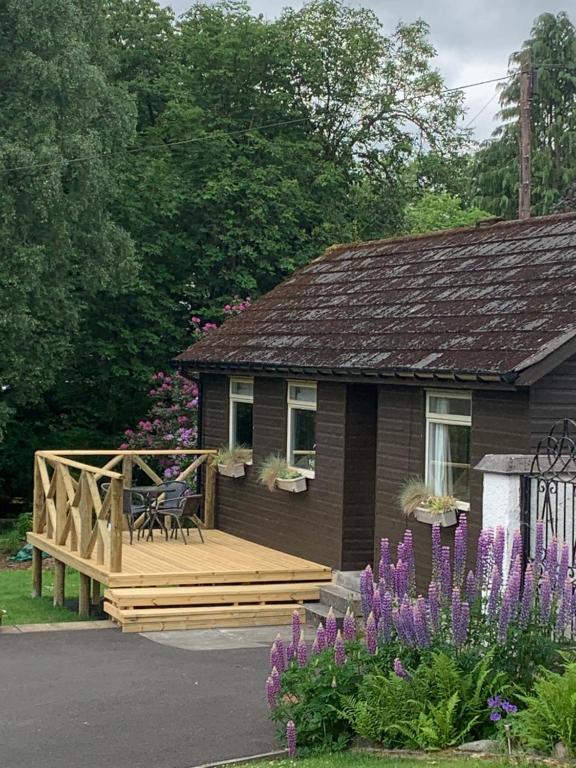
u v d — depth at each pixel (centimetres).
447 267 1683
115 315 3052
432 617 871
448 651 848
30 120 2416
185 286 3116
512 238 1644
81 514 1611
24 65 2420
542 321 1279
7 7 2452
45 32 2447
